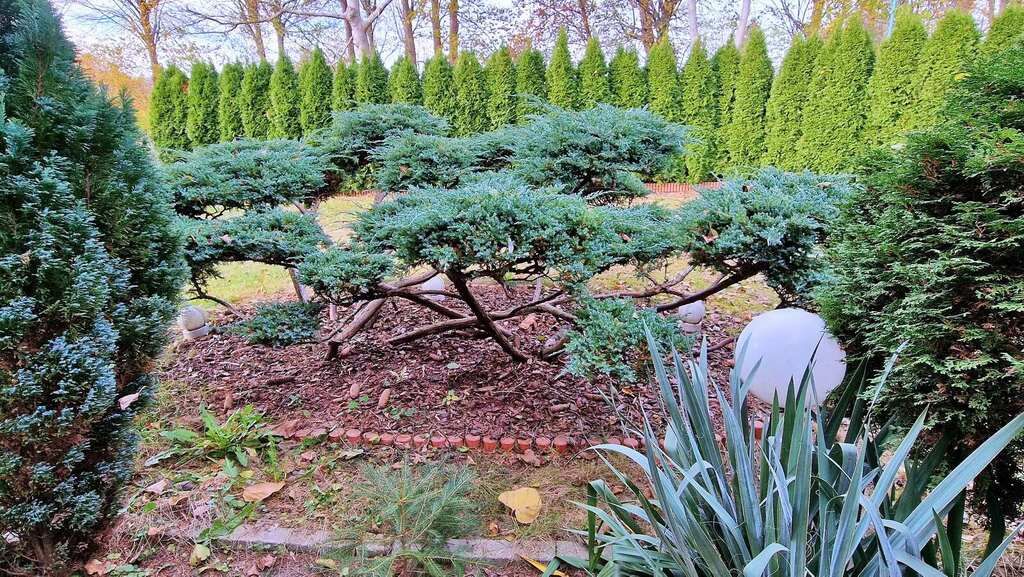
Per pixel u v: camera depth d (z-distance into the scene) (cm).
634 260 219
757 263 216
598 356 177
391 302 347
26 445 123
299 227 243
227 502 181
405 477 166
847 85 614
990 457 108
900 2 1140
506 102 735
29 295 117
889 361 116
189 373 272
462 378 258
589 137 279
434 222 181
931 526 111
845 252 147
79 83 128
